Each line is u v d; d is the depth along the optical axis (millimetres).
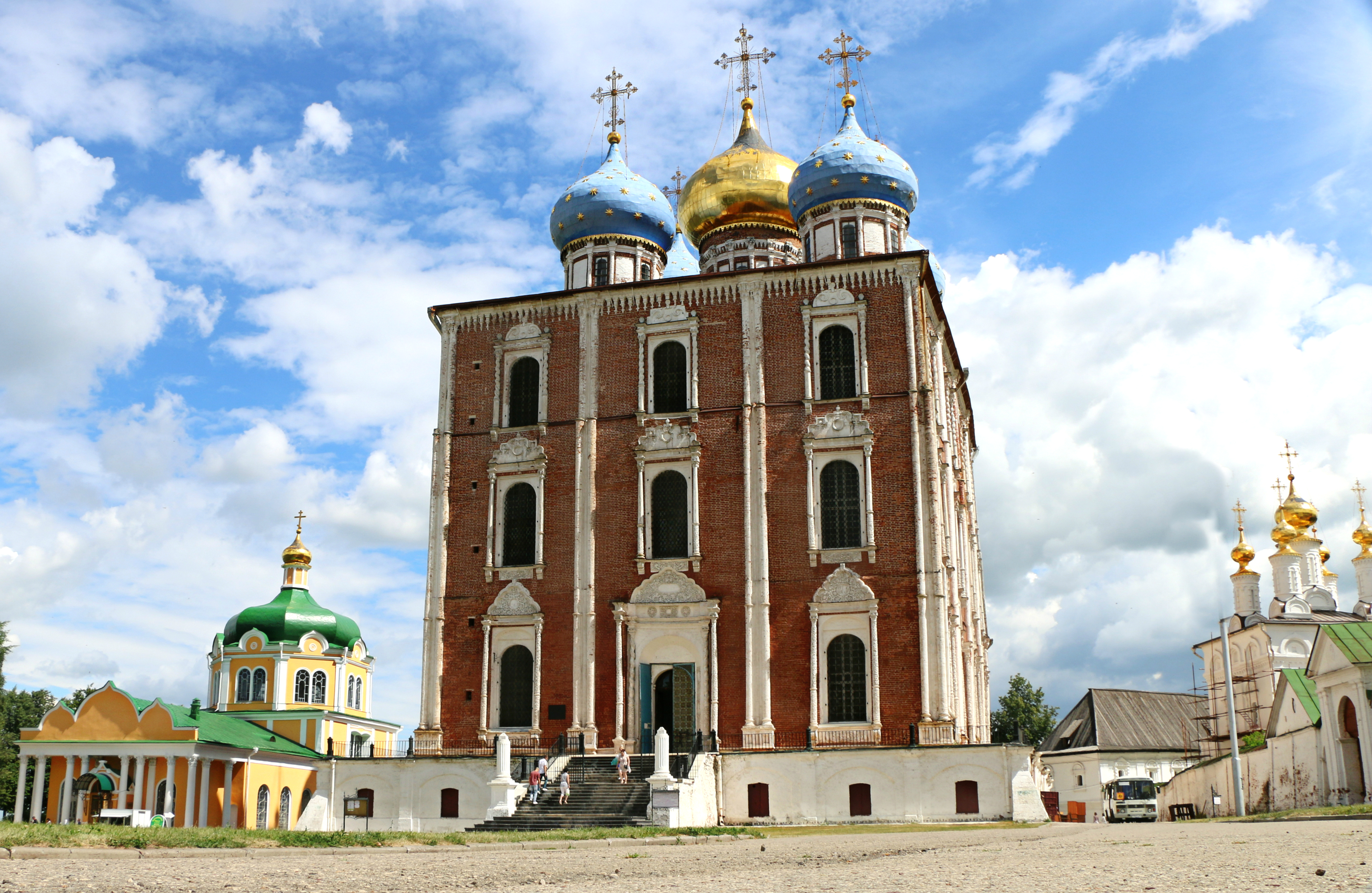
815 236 57719
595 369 52438
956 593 51938
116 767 62156
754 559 48406
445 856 20734
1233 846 20141
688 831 30641
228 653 76438
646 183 60938
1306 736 47438
